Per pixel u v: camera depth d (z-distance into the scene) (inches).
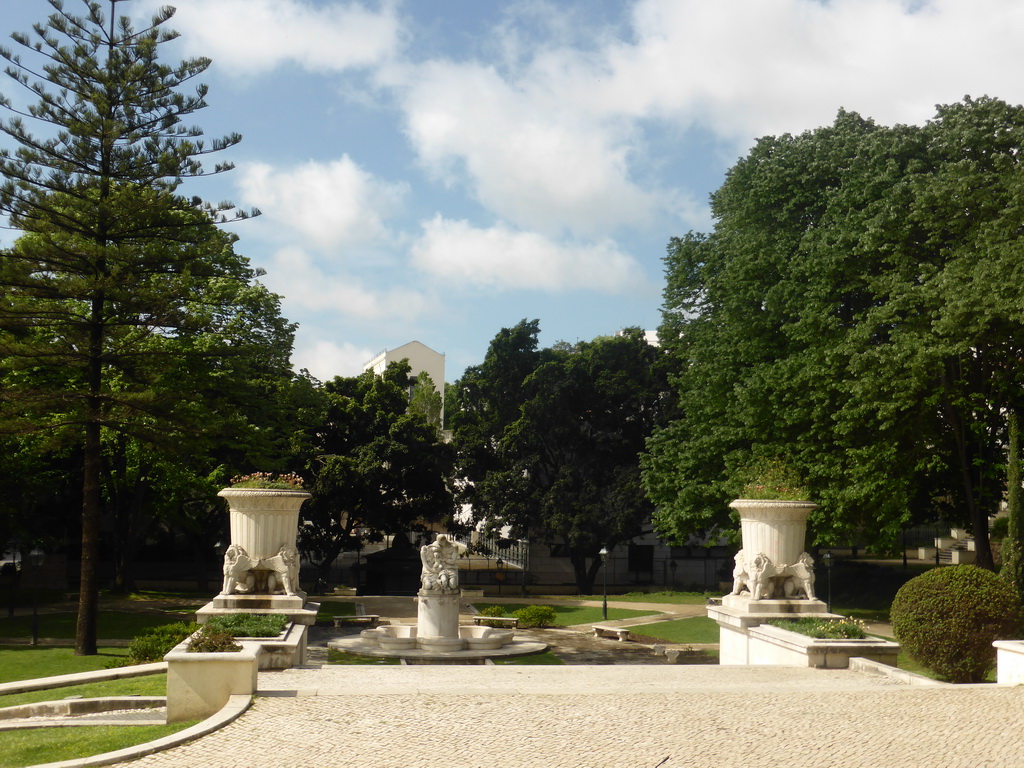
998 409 1093.1
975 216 1021.2
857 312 1169.4
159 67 1050.1
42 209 994.7
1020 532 860.6
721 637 781.3
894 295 1025.5
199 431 1074.1
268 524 702.5
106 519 1689.2
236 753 374.3
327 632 1131.9
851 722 428.1
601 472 1996.8
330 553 1866.4
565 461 2022.6
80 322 1030.4
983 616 633.0
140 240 1080.8
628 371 2006.6
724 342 1277.1
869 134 1150.3
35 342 1024.9
